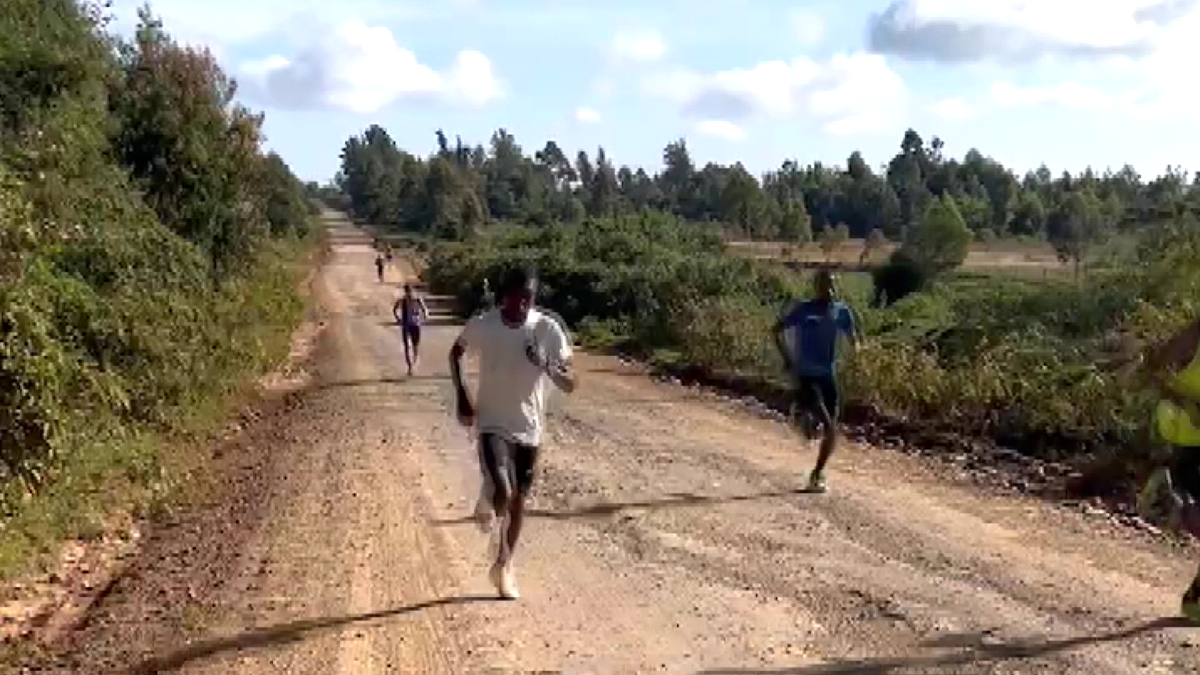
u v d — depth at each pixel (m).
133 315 14.77
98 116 23.17
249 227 32.81
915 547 8.98
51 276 12.98
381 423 17.05
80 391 10.81
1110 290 17.06
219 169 28.38
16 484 8.35
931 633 6.94
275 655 6.95
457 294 51.38
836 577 8.22
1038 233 84.38
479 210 103.75
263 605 8.02
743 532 9.62
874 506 10.48
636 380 22.66
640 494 11.27
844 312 11.28
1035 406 13.18
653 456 13.47
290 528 10.35
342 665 6.72
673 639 7.01
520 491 7.82
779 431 15.37
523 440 7.75
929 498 10.80
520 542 9.49
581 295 36.84
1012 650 6.61
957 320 19.64
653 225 45.00
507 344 7.66
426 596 8.05
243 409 19.44
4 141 16.84
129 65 26.89
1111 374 12.73
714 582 8.21
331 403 19.95
